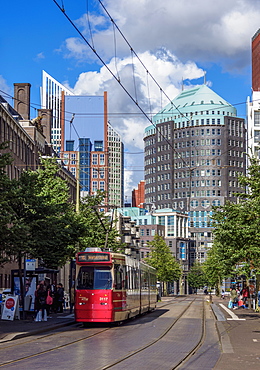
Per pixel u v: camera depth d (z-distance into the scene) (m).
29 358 17.12
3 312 32.72
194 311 49.78
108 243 58.00
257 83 178.75
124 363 16.25
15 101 81.81
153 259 120.00
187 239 182.25
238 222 36.28
